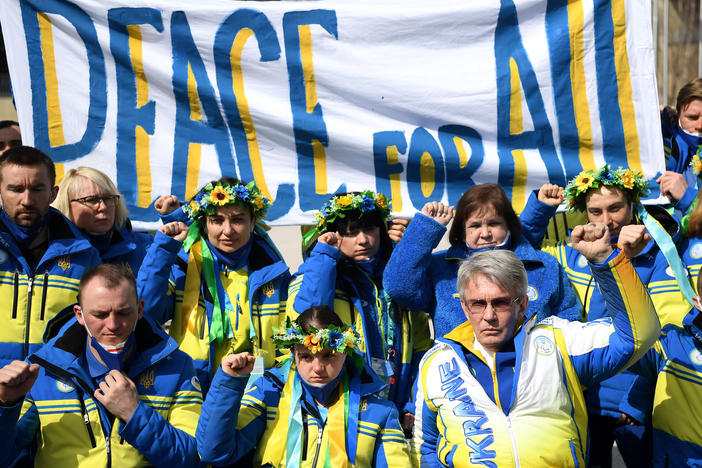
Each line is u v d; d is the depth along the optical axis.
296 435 3.38
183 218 4.44
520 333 3.27
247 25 4.89
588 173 4.16
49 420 3.37
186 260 4.08
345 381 3.46
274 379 3.56
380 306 4.07
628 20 4.71
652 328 3.11
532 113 4.81
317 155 4.91
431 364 3.41
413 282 3.95
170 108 4.90
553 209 4.28
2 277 3.83
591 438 4.29
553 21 4.79
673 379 3.59
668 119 5.36
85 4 4.84
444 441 3.30
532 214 4.30
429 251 3.98
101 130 4.87
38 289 3.85
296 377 3.45
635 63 4.71
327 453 3.33
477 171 4.84
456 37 4.86
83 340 3.46
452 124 4.88
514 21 4.82
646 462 3.99
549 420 3.18
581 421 3.26
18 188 3.80
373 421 3.40
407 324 4.13
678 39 10.51
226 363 3.28
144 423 3.29
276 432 3.44
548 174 4.79
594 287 4.09
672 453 3.56
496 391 3.23
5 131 5.61
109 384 3.31
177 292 4.04
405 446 3.40
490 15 4.82
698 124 5.00
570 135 4.79
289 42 4.89
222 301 4.02
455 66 4.87
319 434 3.39
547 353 3.25
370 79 4.89
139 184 4.86
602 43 4.74
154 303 3.82
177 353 3.59
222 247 4.06
